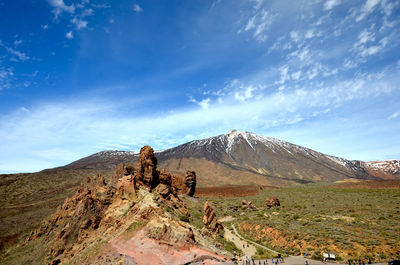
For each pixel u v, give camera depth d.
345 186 128.38
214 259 36.41
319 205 80.12
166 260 35.00
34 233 81.31
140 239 39.50
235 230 67.12
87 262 38.50
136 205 52.59
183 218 55.16
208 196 149.50
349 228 50.06
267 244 52.44
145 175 66.75
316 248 43.59
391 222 50.53
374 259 36.53
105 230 49.25
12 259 66.50
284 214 74.88
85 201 64.62
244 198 127.50
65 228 62.19
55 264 49.75
